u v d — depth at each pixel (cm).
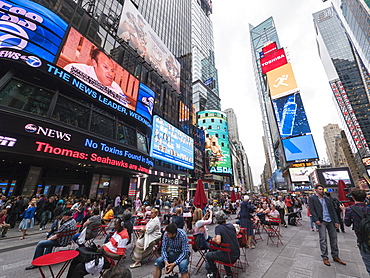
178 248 352
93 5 2216
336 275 397
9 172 1223
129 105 2003
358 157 9306
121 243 361
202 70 10638
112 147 1586
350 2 4578
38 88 1226
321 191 518
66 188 1598
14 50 1102
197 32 11000
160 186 3130
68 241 473
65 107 1352
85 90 1501
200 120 7700
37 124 1090
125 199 1723
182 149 3519
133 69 2675
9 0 1155
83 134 1345
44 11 1327
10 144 970
